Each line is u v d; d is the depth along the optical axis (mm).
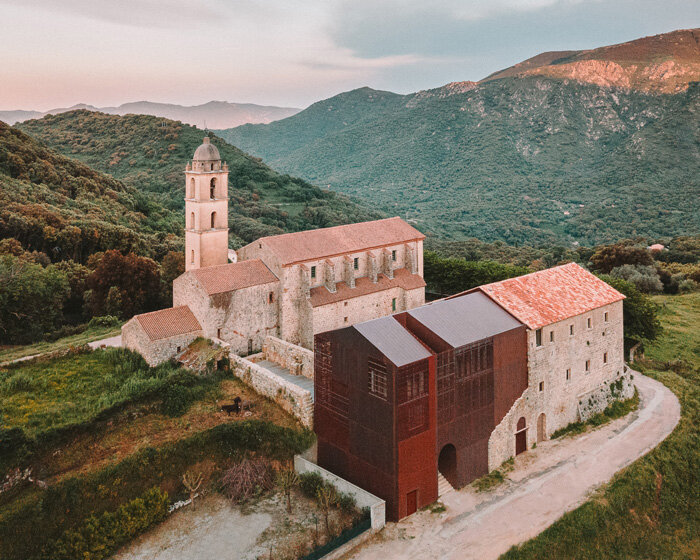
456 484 46250
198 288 57625
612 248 129875
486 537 40094
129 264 80312
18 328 71125
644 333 73438
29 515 37375
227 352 55875
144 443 44562
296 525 40375
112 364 56469
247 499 43219
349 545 38219
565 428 55938
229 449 46344
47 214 94562
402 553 38219
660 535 45281
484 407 47844
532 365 51500
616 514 44344
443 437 44688
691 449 53750
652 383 67500
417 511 43219
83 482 40062
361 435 43969
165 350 55625
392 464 41625
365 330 43750
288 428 47969
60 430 42438
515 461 50500
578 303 57062
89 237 95562
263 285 60688
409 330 47781
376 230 71875
